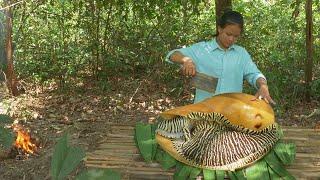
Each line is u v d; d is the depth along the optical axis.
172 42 7.30
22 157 4.88
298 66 6.86
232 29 3.57
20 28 7.30
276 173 3.35
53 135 5.50
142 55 7.54
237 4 7.91
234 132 3.53
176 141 3.58
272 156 3.52
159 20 7.31
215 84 3.74
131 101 6.74
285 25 7.29
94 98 6.86
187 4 7.63
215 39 3.79
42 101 6.77
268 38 7.19
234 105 3.48
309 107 6.46
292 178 3.29
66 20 7.61
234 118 3.45
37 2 7.32
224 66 3.75
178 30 7.36
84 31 7.44
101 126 5.79
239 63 3.79
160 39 7.42
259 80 3.75
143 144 3.70
